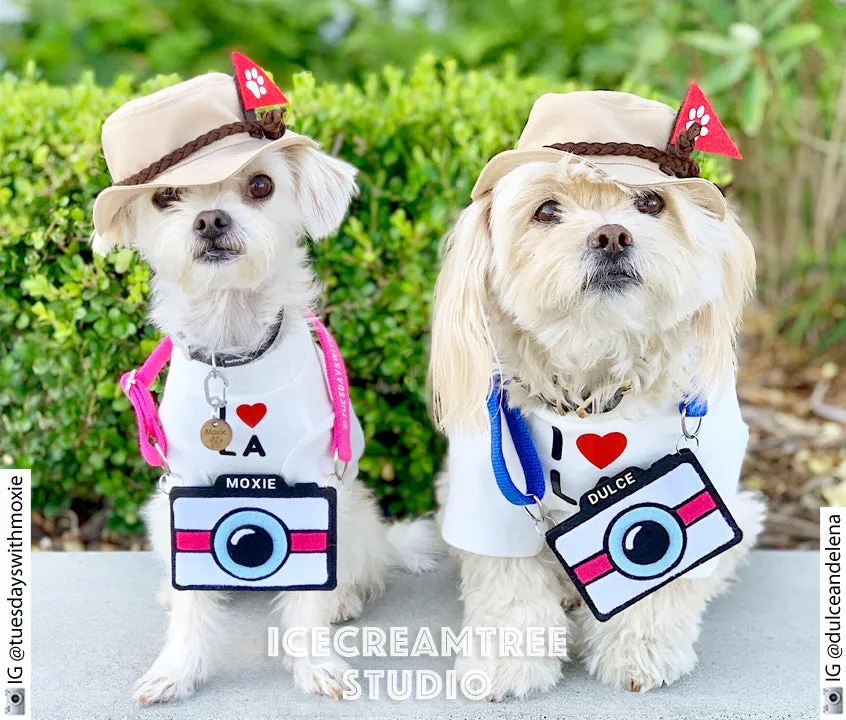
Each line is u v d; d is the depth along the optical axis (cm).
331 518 68
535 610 72
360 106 95
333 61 166
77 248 91
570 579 75
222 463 68
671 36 127
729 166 132
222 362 67
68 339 91
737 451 71
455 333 69
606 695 70
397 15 170
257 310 68
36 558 90
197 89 65
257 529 68
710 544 68
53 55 153
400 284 93
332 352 72
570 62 153
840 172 136
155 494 88
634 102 66
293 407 68
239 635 77
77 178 90
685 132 64
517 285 66
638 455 69
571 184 65
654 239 63
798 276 140
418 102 95
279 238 67
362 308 94
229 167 62
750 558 92
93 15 155
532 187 65
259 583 68
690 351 69
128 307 90
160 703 68
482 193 69
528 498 69
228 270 65
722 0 126
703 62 131
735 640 78
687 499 68
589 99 65
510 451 70
